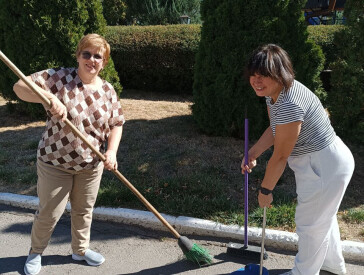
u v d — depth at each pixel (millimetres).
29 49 5828
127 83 8500
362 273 2961
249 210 3652
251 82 2312
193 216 3580
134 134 5547
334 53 7379
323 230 2545
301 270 2691
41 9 5695
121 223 3645
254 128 5008
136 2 18109
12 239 3387
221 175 4340
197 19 18312
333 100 4945
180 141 5242
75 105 2537
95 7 6055
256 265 2957
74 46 5824
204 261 3037
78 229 2973
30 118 6469
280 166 2412
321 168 2416
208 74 5016
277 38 4668
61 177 2678
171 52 7734
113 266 3055
